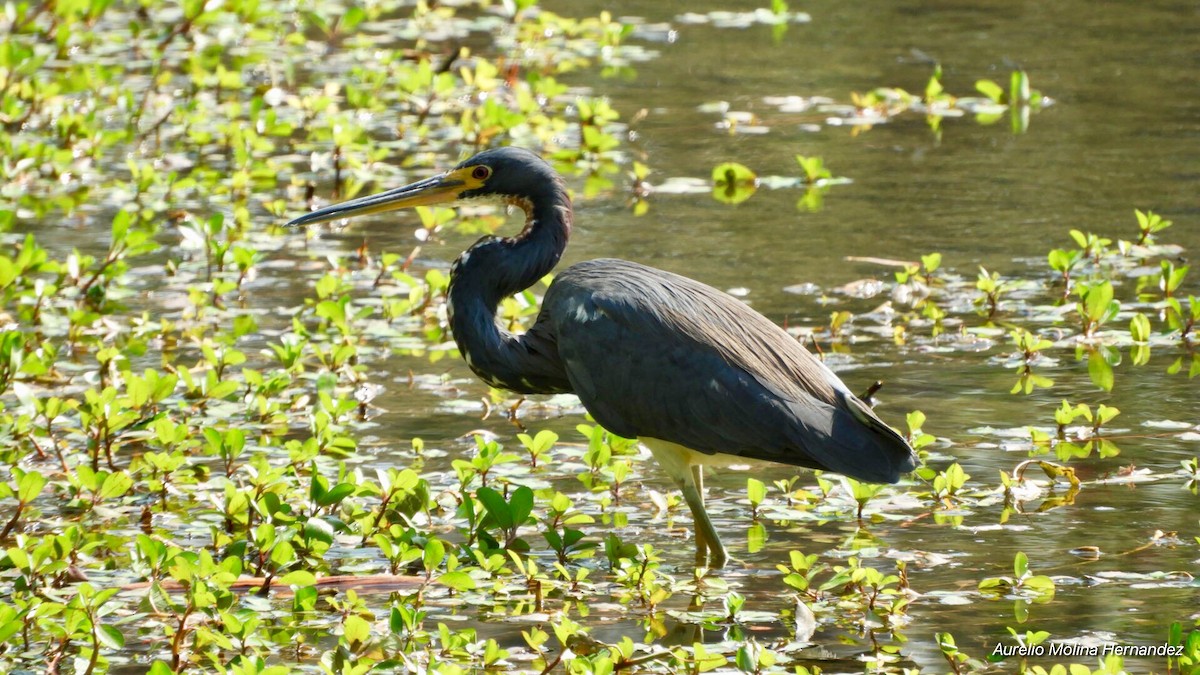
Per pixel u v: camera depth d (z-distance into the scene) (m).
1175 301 13.62
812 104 22.94
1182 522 9.79
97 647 7.79
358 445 11.48
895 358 13.21
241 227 17.16
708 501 10.53
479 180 11.17
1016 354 13.30
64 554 8.81
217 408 12.24
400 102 23.91
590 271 10.38
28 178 19.30
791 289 15.10
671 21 29.02
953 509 10.15
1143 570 9.05
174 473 10.69
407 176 19.44
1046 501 10.22
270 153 20.88
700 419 9.65
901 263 15.88
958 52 25.72
